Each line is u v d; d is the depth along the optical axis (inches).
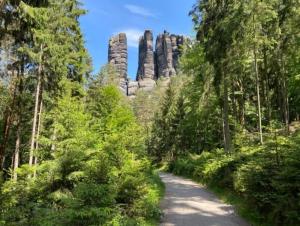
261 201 483.2
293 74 1278.3
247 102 1514.5
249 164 548.4
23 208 446.0
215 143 1669.5
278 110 1369.3
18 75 925.2
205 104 1167.6
